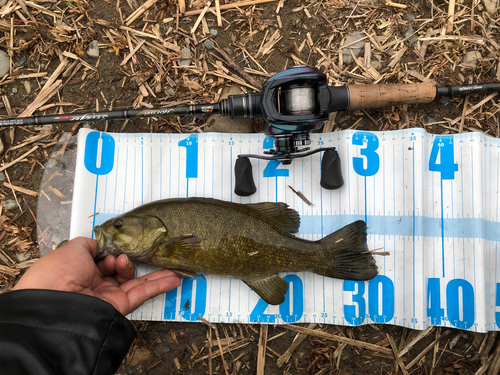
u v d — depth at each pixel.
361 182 0.42
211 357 0.41
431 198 0.42
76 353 0.26
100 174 0.42
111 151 0.42
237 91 0.44
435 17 0.44
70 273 0.32
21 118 0.38
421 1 0.44
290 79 0.33
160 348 0.42
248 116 0.38
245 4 0.44
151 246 0.36
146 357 0.41
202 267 0.37
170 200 0.38
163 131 0.43
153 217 0.37
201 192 0.42
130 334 0.30
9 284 0.42
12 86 0.43
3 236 0.42
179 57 0.43
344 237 0.39
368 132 0.42
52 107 0.43
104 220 0.41
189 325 0.42
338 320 0.41
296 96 0.34
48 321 0.26
